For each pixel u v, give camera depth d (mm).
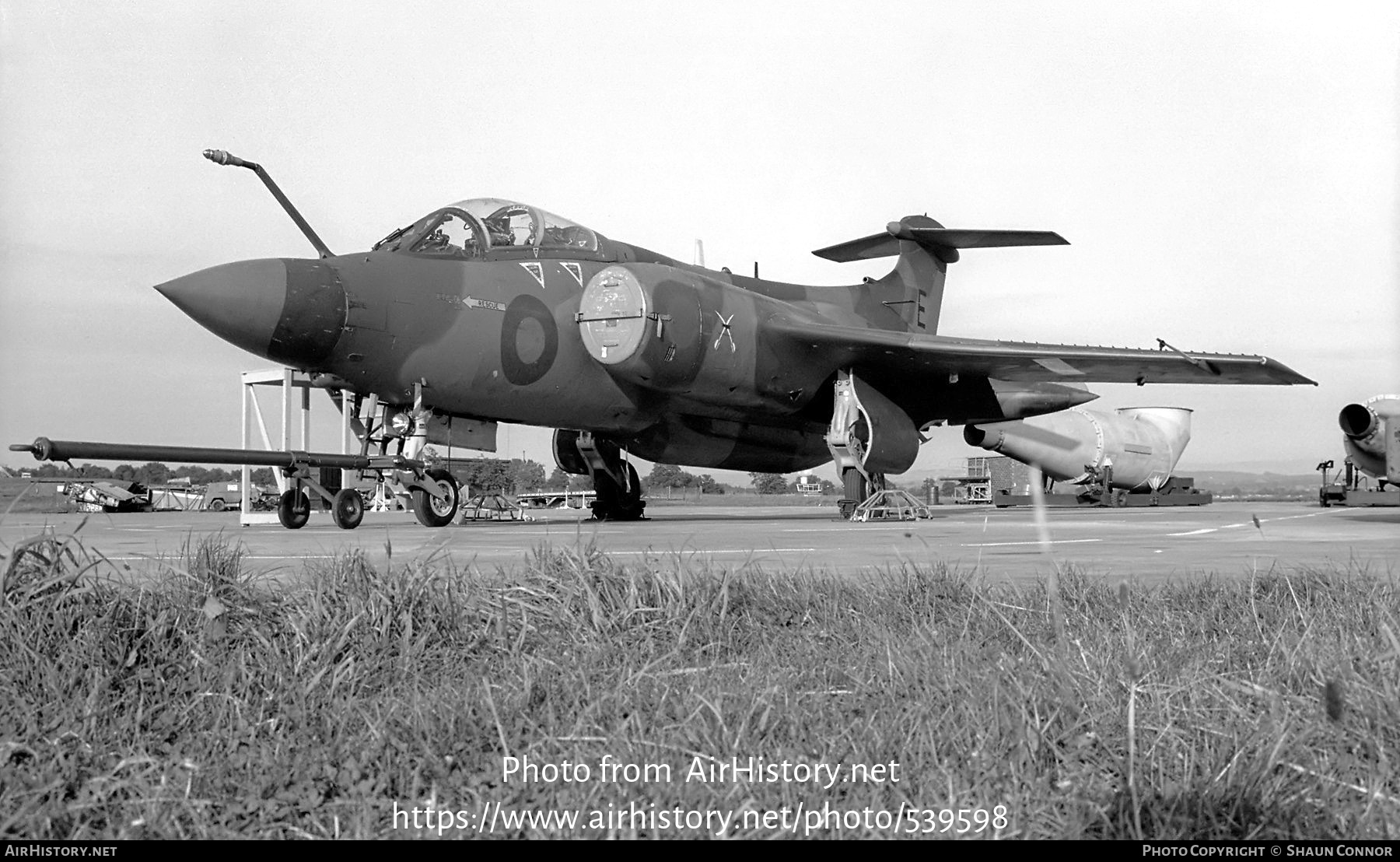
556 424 17125
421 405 15133
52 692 3336
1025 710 2967
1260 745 2732
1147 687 3225
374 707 3252
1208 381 19391
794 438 20703
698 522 18141
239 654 3783
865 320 23391
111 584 4328
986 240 23984
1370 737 2828
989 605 4766
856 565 7512
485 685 3326
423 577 4523
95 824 2490
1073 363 18266
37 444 10516
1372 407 19703
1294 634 4102
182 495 43344
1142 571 7098
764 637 4367
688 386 16531
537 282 16000
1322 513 22016
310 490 14609
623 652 3957
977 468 34656
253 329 13227
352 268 14227
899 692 3381
